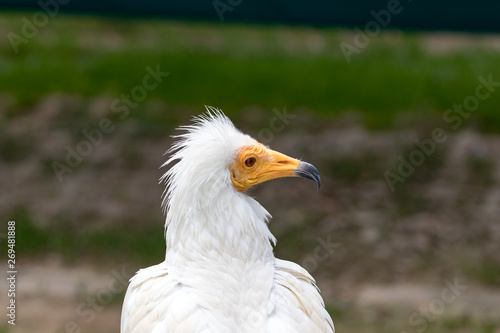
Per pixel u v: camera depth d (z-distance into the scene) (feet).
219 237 18.37
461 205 51.96
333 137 59.11
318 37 77.77
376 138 58.85
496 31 42.22
